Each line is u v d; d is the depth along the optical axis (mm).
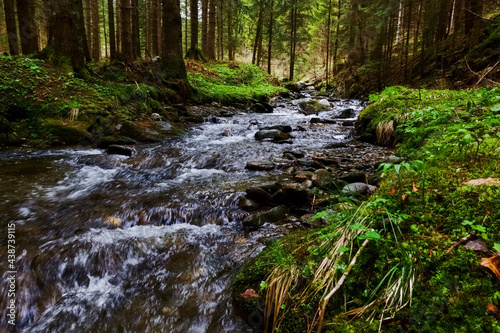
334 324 1779
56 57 9086
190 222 3680
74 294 2492
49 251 2885
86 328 2174
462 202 2152
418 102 7160
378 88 16000
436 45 13508
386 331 1638
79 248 2953
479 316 1473
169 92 11258
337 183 4320
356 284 1939
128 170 5570
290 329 1889
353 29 19406
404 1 13867
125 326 2180
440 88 10555
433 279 1734
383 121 7043
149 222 3646
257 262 2500
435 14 12367
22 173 5156
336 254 2164
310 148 6832
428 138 4301
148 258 2928
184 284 2566
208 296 2408
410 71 13641
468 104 4617
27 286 2463
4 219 3525
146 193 4434
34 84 7934
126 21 12695
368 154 6133
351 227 2070
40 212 3752
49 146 6816
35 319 2268
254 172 5355
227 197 4164
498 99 4492
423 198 2348
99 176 5230
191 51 19703
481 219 1952
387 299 1767
